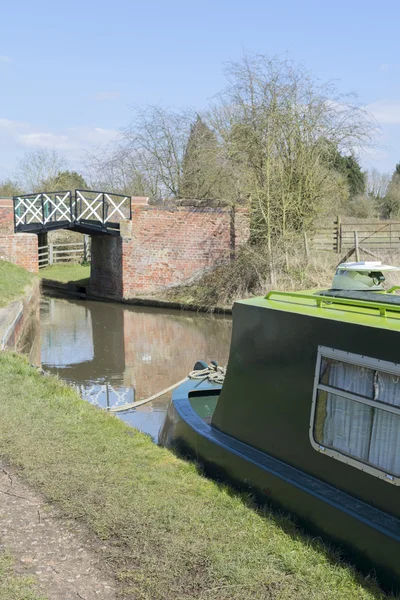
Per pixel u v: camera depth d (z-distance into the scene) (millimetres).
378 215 36781
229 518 4395
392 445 3787
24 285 17828
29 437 5914
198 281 22828
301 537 4141
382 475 3834
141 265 23188
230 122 21641
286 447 4738
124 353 14570
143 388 11453
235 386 5352
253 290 20562
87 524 4250
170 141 29906
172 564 3732
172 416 6434
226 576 3623
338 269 5383
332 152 21047
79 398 7711
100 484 4898
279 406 4809
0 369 8438
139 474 5184
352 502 4027
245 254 21141
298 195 20656
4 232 22312
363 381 4008
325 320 4301
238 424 5324
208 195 26469
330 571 3713
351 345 4078
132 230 23031
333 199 21781
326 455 4312
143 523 4246
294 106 20547
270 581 3586
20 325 14383
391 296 4785
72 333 17219
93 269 25859
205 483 5074
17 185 40312
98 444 5883
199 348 15172
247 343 5168
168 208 22938
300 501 4301
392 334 3768
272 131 20594
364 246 23328
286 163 20844
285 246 20125
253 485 4801
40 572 3652
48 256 32094
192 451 5680
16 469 5172
